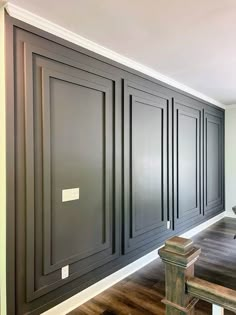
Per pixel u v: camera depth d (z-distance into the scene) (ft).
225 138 17.94
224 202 18.01
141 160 10.21
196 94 14.15
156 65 9.93
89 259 8.00
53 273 6.93
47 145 6.75
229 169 17.94
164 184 11.61
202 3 5.78
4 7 5.81
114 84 8.86
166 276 3.13
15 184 6.07
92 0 5.67
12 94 5.99
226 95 14.99
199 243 12.65
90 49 7.89
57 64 7.00
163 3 5.78
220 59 9.29
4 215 5.89
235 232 14.46
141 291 8.36
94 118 8.17
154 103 10.90
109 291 8.38
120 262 9.18
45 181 6.72
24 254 6.26
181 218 12.97
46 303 6.78
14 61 6.05
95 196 8.22
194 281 2.91
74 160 7.52
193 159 14.16
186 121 13.44
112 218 8.87
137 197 10.01
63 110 7.20
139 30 7.09
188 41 7.79
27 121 6.30
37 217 6.56
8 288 5.91
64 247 7.23
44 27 6.61
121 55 8.87
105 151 8.54
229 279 8.98
